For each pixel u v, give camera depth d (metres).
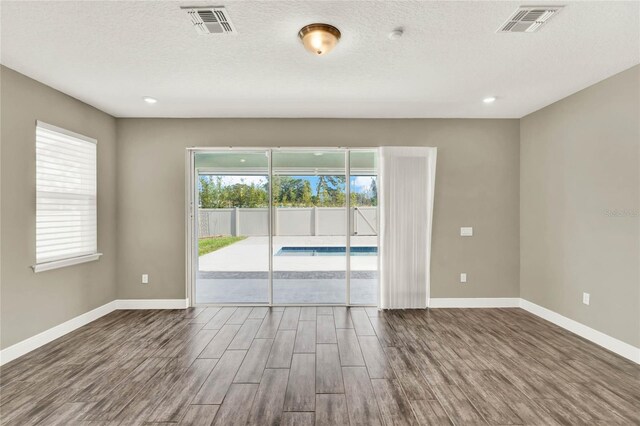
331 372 2.56
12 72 2.77
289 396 2.23
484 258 4.23
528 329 3.46
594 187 3.12
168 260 4.17
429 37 2.27
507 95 3.40
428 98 3.49
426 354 2.87
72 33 2.21
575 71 2.82
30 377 2.49
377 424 1.95
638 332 2.72
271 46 2.40
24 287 2.89
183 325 3.57
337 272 5.71
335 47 2.41
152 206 4.17
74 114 3.46
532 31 2.19
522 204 4.17
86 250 3.65
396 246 4.14
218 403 2.15
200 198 4.42
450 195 4.22
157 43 2.35
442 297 4.22
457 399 2.20
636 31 2.18
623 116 2.82
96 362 2.73
